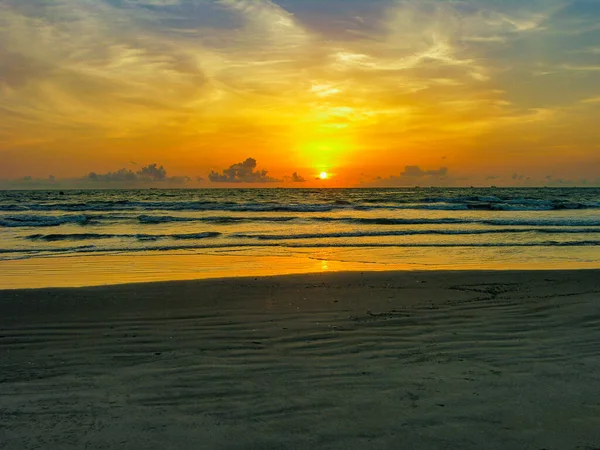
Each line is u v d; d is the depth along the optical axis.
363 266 13.95
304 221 31.20
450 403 3.98
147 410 3.90
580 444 3.31
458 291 9.20
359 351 5.46
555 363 4.96
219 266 14.07
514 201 54.94
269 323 6.77
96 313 7.40
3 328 6.58
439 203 53.28
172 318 7.08
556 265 14.09
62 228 26.89
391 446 3.30
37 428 3.59
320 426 3.60
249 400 4.09
